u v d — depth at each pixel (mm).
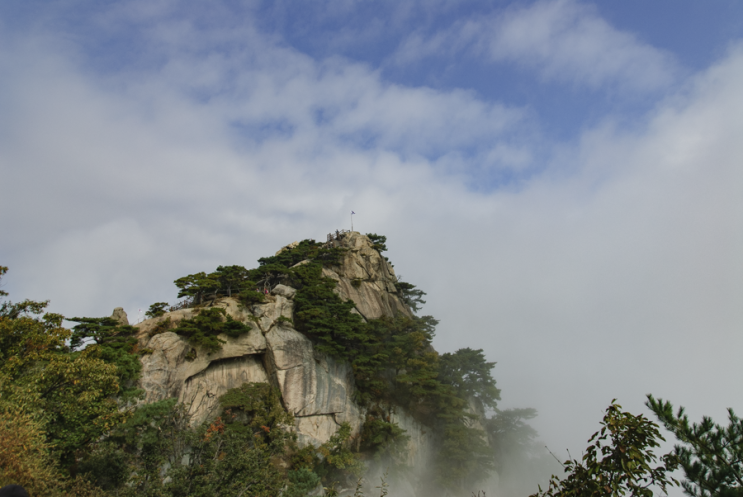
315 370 66938
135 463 37375
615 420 14711
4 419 26297
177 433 39312
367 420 68625
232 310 67375
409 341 74375
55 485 28078
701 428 15758
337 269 89312
